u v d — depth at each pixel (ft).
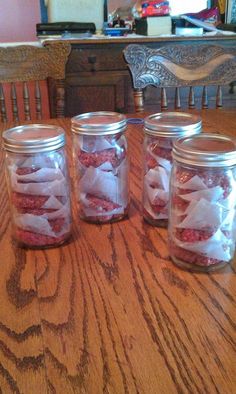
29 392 1.06
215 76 4.38
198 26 7.25
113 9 7.89
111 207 1.89
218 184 1.42
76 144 1.82
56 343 1.21
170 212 1.57
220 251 1.50
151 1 7.10
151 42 6.75
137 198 2.19
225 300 1.38
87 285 1.48
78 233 1.84
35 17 8.08
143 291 1.44
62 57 4.35
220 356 1.15
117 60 6.91
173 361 1.14
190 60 4.28
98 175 1.79
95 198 1.87
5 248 1.74
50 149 1.57
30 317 1.33
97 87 7.04
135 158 2.80
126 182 1.92
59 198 1.66
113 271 1.56
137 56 4.11
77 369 1.12
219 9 8.13
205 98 4.54
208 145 1.47
